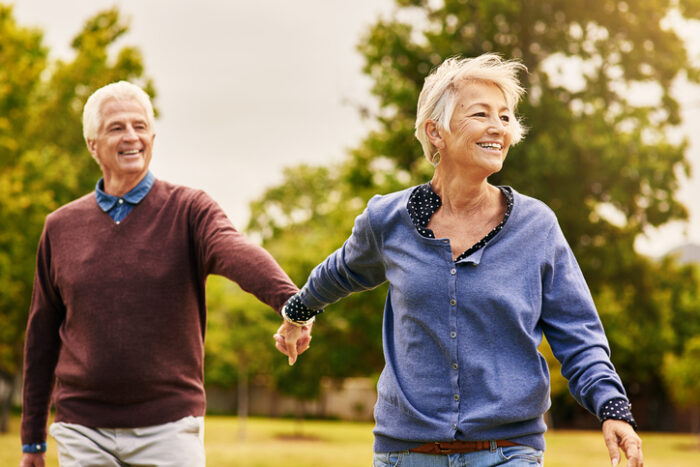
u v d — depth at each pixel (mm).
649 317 20641
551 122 17953
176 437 3203
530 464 2354
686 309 30422
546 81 19156
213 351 27953
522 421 2367
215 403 41562
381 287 20781
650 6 18859
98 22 17672
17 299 18391
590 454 18406
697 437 31312
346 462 15633
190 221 3348
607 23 19141
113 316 3213
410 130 19094
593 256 18734
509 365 2361
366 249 2664
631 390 36781
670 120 19266
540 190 17500
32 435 3514
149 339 3207
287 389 28719
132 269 3250
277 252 25641
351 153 21031
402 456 2465
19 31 13656
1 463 11367
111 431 3221
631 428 2186
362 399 41250
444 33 19812
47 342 3506
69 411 3273
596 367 2305
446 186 2521
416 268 2461
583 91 19266
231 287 31688
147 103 3455
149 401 3207
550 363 15875
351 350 23734
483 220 2490
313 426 33656
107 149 3342
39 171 15742
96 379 3199
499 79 2477
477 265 2402
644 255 20062
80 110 17344
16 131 14359
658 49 19281
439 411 2385
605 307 21375
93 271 3264
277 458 16094
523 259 2418
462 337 2383
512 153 17422
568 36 19219
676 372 26281
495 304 2359
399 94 18422
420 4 20469
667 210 18016
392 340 2605
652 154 17828
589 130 18125
